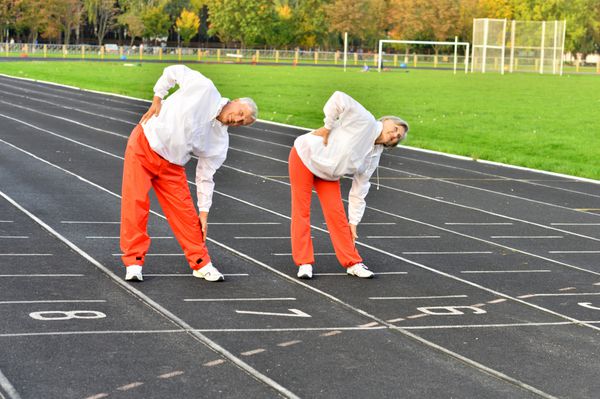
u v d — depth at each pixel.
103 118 26.97
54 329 6.84
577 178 18.16
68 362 6.11
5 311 7.25
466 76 68.81
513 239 11.63
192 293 8.12
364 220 12.58
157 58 90.94
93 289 8.11
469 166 19.53
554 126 30.88
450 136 26.78
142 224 8.44
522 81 63.16
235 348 6.59
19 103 30.95
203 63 82.62
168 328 7.02
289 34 107.19
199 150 8.41
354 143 8.56
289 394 5.70
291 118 29.84
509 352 6.79
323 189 8.95
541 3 110.69
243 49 106.25
